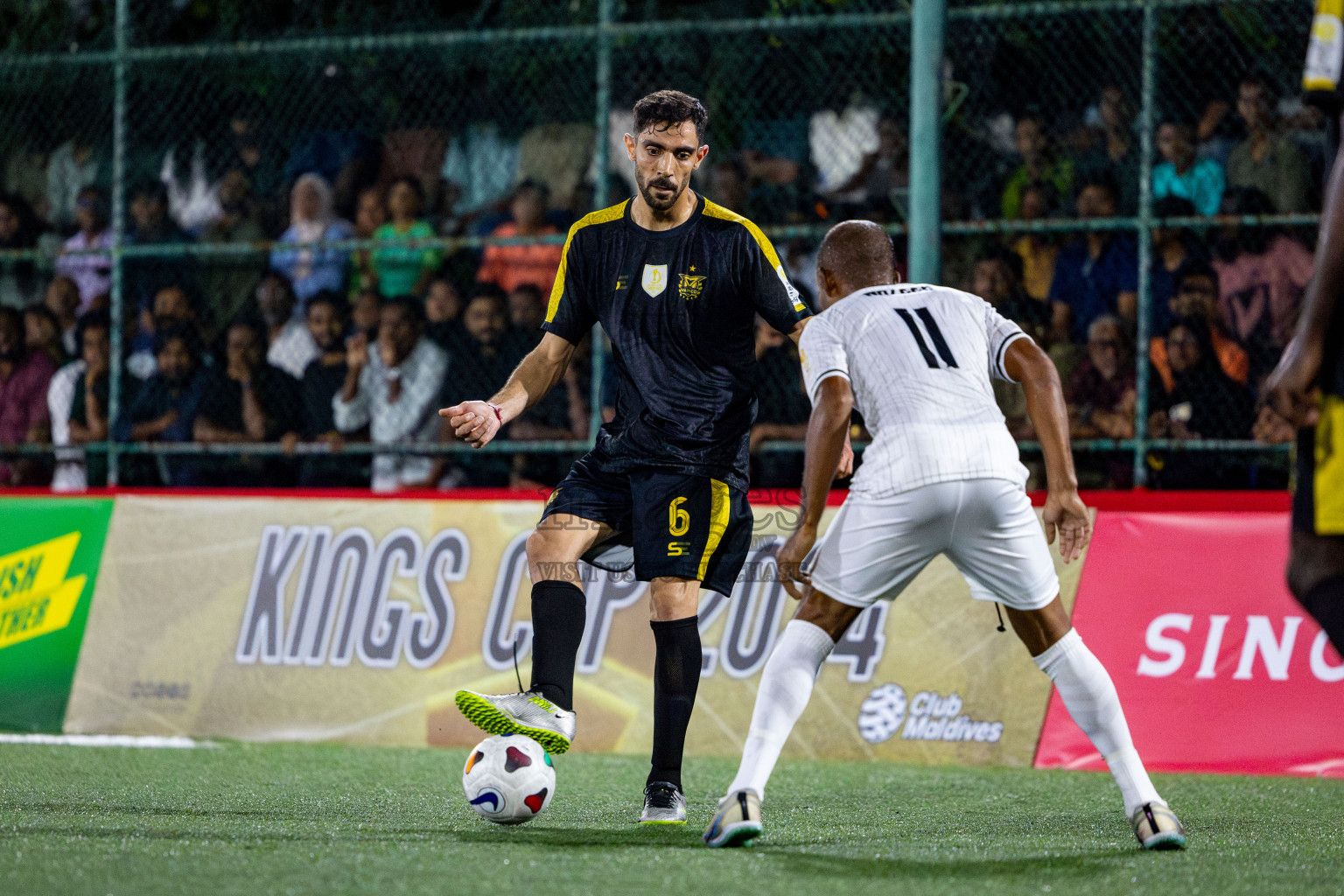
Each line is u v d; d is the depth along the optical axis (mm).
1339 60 10297
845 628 12102
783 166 26781
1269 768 19578
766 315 14445
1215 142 24500
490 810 13367
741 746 21219
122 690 23797
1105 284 24188
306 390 26641
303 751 21359
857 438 23078
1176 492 21109
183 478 26906
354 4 28953
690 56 27672
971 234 25062
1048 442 11758
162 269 27984
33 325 28266
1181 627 20484
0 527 24984
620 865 11008
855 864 11273
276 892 9797
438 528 23109
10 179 29297
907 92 26734
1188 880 10680
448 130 28969
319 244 24703
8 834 12516
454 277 27750
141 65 27672
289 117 28891
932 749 20688
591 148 28016
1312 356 9758
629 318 14352
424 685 22578
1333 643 9781
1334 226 9672
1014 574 11773
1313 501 9938
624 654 21938
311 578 23453
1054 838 13109
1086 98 25625
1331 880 10773
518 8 28297
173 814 14195
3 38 29016
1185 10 24938
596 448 14594
